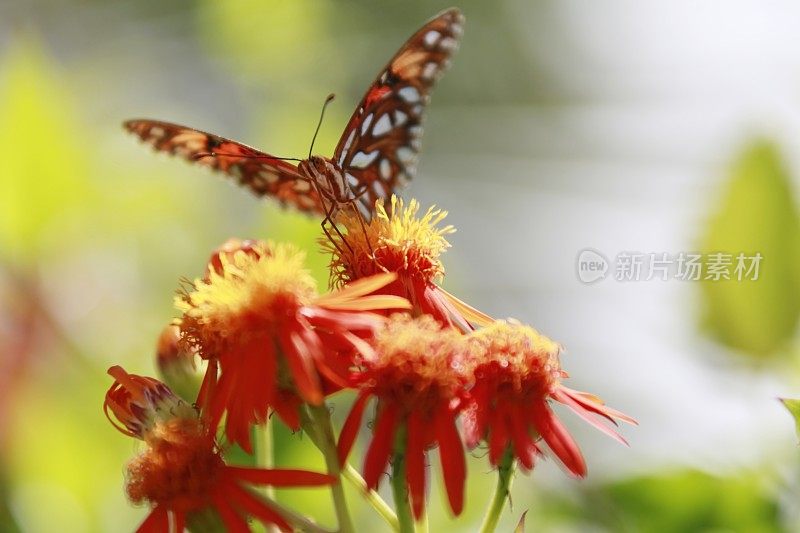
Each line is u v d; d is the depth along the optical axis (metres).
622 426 0.89
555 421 0.74
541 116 1.36
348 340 0.74
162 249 0.85
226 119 1.01
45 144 0.83
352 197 0.80
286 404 0.74
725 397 0.82
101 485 0.82
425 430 0.74
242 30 0.94
